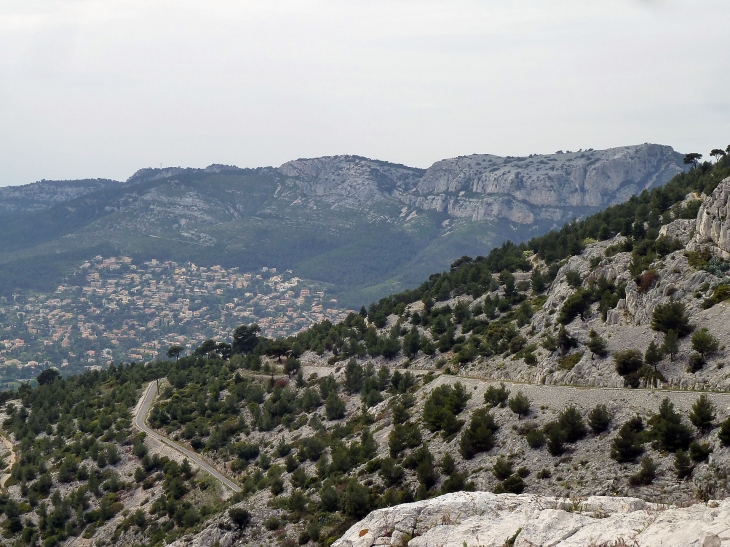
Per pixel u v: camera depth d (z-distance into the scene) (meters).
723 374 79.56
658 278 106.19
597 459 70.44
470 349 137.50
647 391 80.06
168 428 159.50
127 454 150.75
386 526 40.22
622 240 146.50
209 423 157.38
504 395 95.25
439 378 128.12
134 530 120.19
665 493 60.88
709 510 34.53
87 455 151.50
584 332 110.75
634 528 34.59
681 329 91.75
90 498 136.62
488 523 38.38
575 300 118.81
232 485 125.81
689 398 74.38
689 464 62.22
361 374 156.50
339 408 140.38
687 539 31.88
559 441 75.00
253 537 88.81
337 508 87.44
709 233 107.62
